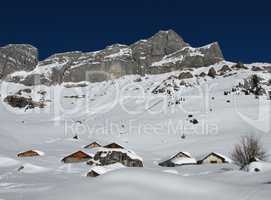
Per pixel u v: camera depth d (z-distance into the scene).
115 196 21.48
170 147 97.69
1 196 26.03
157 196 21.28
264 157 55.38
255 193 21.19
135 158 66.06
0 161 67.44
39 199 23.03
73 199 21.67
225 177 32.44
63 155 84.12
